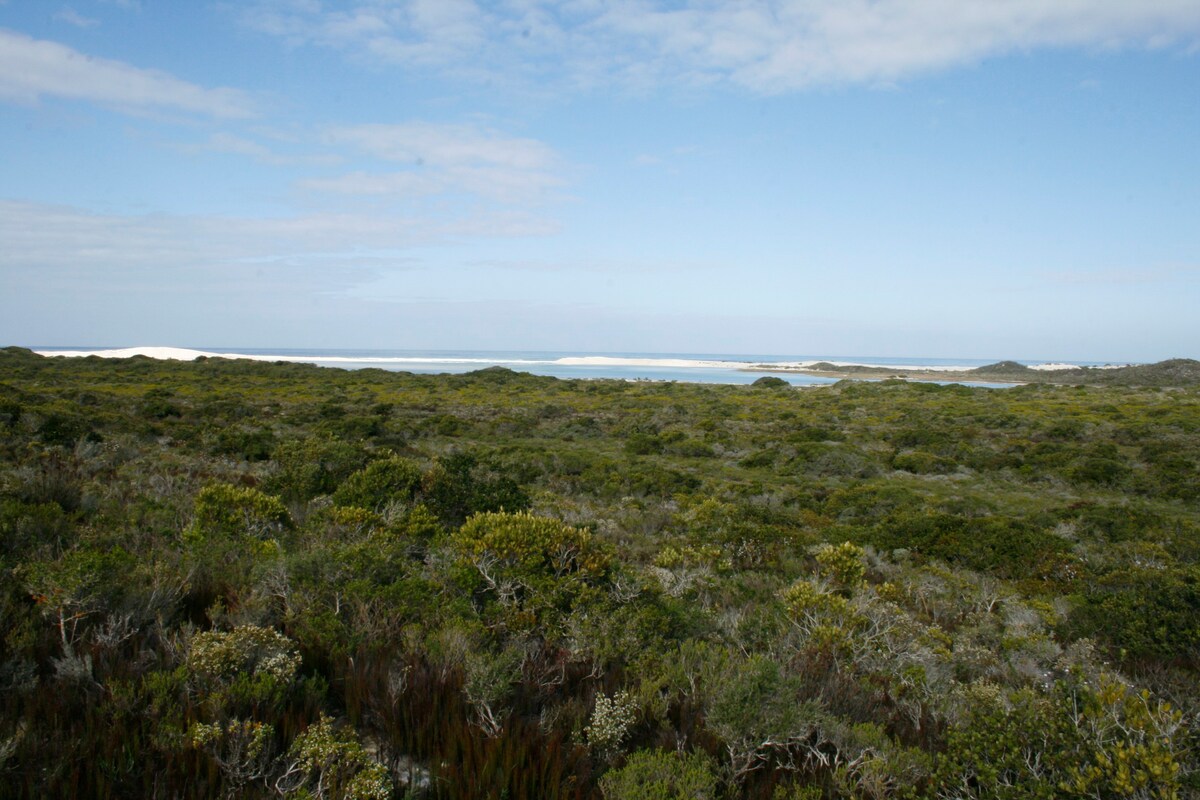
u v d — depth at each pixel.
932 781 3.71
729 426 41.75
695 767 3.64
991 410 50.12
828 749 4.25
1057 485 26.73
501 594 5.82
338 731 3.82
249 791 3.17
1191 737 3.78
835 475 28.61
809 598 6.80
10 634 4.02
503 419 39.22
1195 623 6.97
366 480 10.55
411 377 63.22
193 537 6.68
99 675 3.91
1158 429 38.66
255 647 4.20
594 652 4.95
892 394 62.09
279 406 39.06
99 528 6.92
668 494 21.44
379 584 5.72
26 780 2.99
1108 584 9.83
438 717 3.95
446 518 10.37
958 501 21.92
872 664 5.80
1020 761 3.59
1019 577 12.23
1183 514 21.86
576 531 6.77
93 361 56.75
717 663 4.98
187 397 40.66
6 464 10.42
